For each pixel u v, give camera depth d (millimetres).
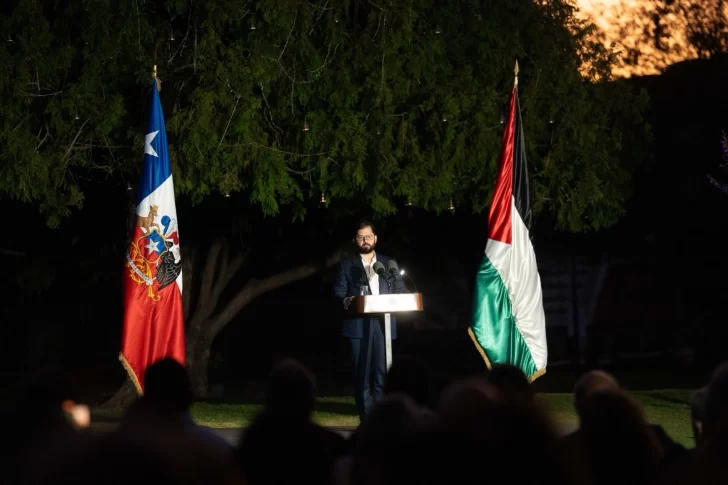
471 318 15812
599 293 40625
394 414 4980
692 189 35312
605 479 5484
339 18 21078
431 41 21531
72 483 2777
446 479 3533
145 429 2922
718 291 38781
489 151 21703
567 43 23172
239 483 3008
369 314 14945
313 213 27266
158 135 15727
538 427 3582
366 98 21031
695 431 6500
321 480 6340
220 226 27344
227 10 20484
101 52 20594
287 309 41500
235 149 20469
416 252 30375
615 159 23547
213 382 36688
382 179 21328
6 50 20547
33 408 5988
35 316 35531
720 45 38844
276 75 20484
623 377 35594
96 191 25250
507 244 15969
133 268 15234
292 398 6453
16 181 20953
